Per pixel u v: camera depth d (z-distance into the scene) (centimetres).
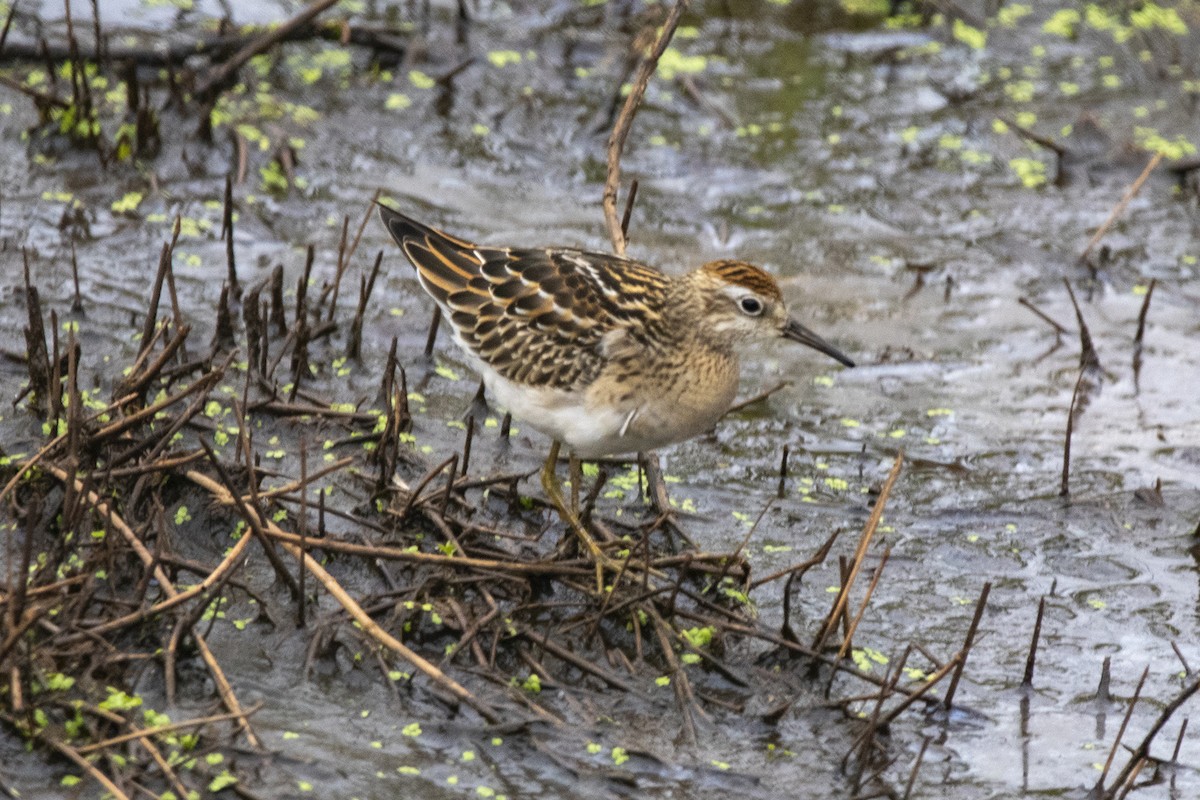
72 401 1040
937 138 1853
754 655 1098
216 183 1645
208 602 1006
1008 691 1086
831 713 1048
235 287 1452
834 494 1305
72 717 938
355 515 1180
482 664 1041
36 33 1836
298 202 1631
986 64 2012
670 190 1714
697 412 1148
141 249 1523
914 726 1048
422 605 1069
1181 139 1870
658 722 1023
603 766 976
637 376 1115
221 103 1769
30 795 889
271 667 1031
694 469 1324
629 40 1983
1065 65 2022
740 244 1630
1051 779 1005
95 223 1555
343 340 1436
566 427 1132
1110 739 1046
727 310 1132
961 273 1625
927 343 1519
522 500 1228
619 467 1315
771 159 1783
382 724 995
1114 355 1518
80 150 1655
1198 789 1002
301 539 1038
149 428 1214
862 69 1978
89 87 1711
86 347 1358
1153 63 2031
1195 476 1355
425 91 1847
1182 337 1552
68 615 989
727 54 1973
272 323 1409
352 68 1875
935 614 1163
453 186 1686
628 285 1132
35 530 1093
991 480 1337
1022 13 2125
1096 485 1335
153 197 1605
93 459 1109
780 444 1369
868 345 1511
